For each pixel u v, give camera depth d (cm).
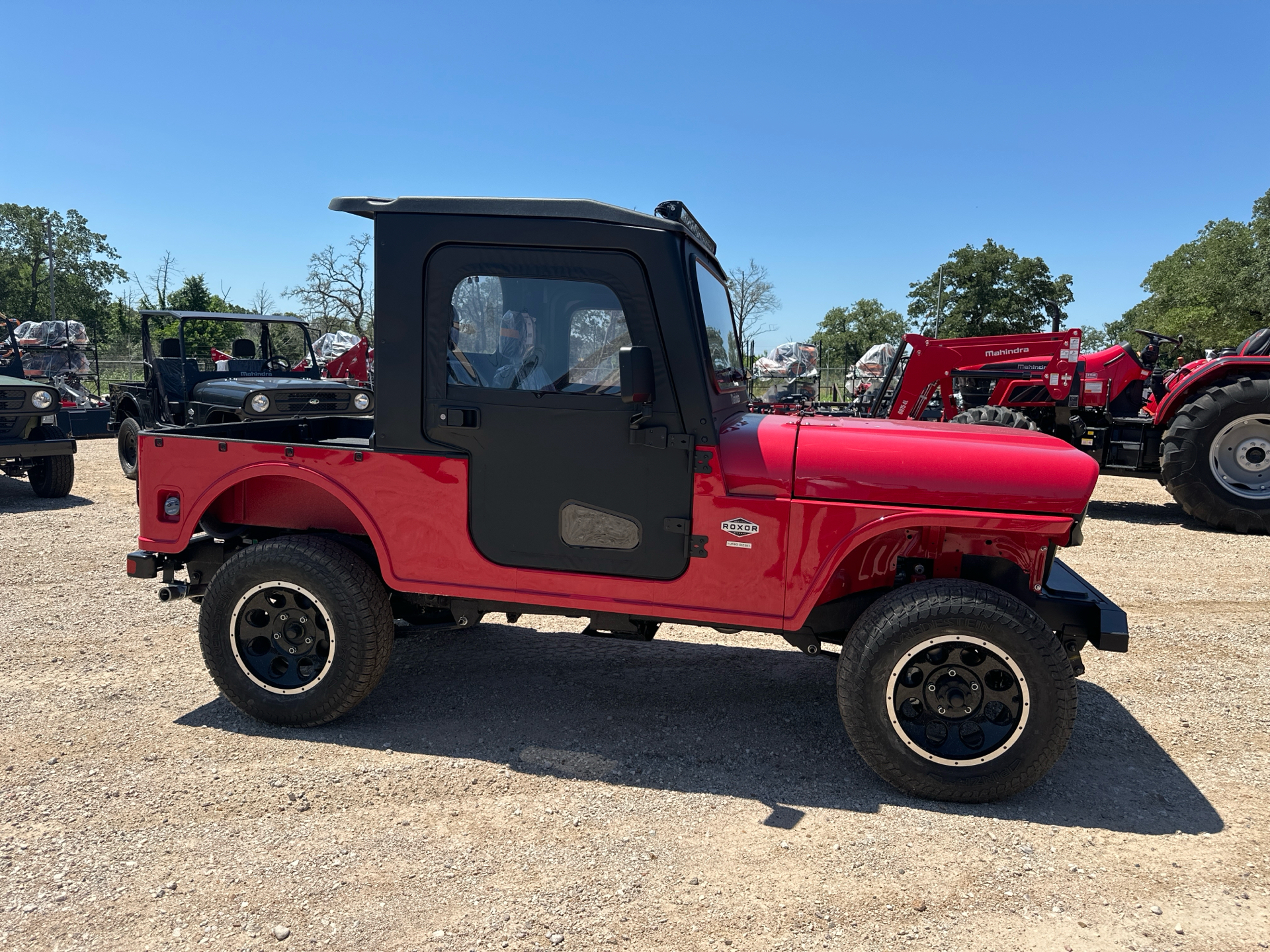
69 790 295
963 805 297
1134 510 938
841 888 247
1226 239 4875
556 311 308
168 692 388
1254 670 435
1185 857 266
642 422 304
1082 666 320
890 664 288
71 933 220
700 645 470
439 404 319
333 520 362
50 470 903
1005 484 287
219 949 215
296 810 286
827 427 325
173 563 377
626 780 312
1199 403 801
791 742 347
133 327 6481
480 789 304
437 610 369
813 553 300
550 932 224
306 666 345
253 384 943
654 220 296
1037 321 5353
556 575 320
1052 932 229
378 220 314
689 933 225
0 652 438
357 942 219
